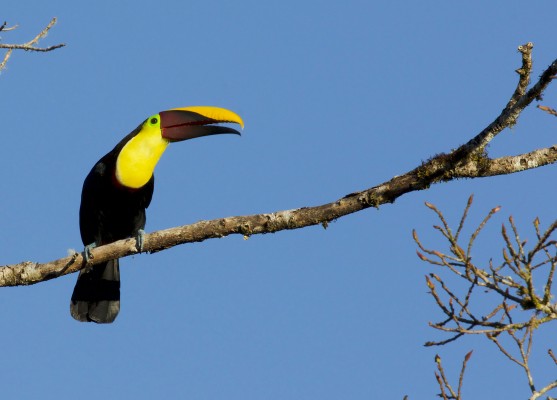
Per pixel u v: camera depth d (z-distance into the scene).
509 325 8.42
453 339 8.64
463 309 8.66
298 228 12.20
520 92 10.87
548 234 8.35
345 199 11.94
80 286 16.38
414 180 11.61
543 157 11.38
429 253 8.77
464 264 8.66
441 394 8.66
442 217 8.69
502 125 11.03
